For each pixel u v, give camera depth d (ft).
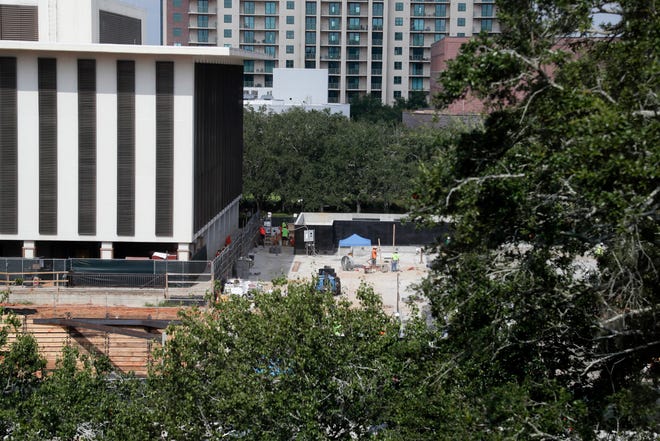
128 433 93.04
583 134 64.64
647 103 69.10
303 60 553.64
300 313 95.91
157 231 182.29
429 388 82.74
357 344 95.66
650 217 66.44
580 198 72.95
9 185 180.34
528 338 81.35
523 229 72.59
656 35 67.77
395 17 552.82
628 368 79.97
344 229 263.08
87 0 196.03
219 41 553.64
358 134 326.03
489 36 71.31
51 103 179.11
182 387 96.43
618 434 74.02
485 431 74.38
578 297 80.84
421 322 93.30
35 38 196.24
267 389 94.38
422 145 304.91
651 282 73.97
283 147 322.34
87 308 159.22
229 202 240.53
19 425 93.61
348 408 92.94
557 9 70.95
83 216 181.68
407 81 556.10
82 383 97.25
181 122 180.55
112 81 179.11
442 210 74.38
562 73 69.97
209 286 172.45
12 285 164.45
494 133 72.79
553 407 73.46
